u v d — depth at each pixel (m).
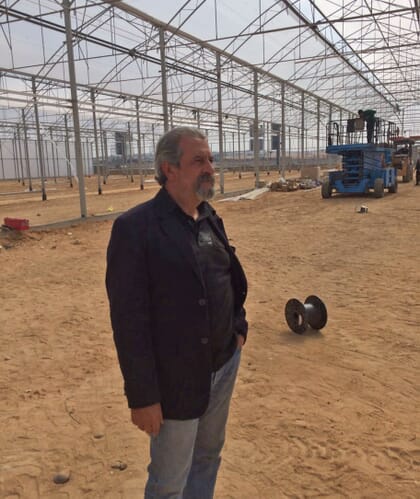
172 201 1.91
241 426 3.54
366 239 11.04
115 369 4.62
